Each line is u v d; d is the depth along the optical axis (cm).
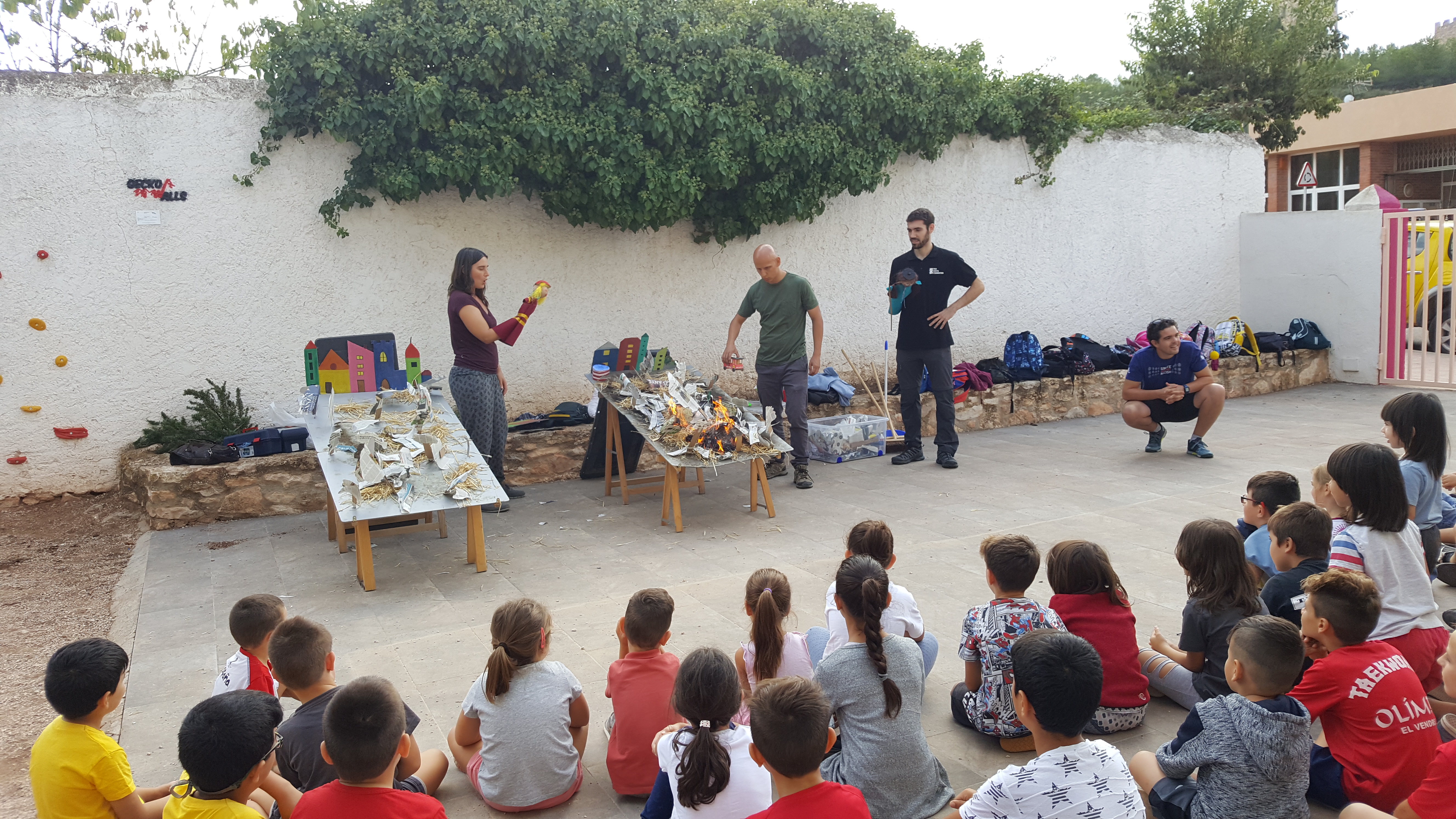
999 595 362
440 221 831
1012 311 1123
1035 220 1123
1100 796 247
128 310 743
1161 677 383
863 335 1038
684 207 857
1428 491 448
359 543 558
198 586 573
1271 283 1247
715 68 836
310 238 788
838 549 619
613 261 905
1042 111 1083
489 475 608
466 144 771
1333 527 386
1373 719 296
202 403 766
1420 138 1995
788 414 800
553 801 327
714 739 272
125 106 727
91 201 725
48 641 510
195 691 429
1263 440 899
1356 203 1180
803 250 997
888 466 859
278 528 696
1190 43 1576
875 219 1030
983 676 361
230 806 254
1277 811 272
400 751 258
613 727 343
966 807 260
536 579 575
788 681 247
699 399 726
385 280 816
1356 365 1180
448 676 435
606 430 779
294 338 791
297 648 302
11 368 720
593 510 737
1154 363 845
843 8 938
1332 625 304
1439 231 1178
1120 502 706
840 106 921
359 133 750
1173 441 912
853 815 241
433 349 840
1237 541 352
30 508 735
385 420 645
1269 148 1617
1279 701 277
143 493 720
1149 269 1211
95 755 279
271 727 258
